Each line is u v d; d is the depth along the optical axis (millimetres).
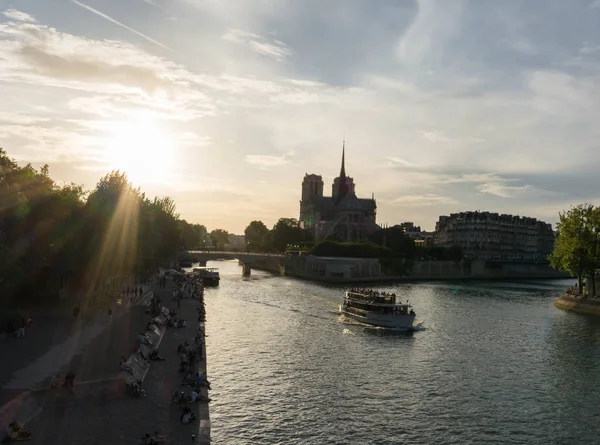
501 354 86375
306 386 65875
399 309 109438
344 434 51781
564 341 97312
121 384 52906
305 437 50688
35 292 102750
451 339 97875
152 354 66188
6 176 86125
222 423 52906
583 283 155875
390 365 77688
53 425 43969
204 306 121812
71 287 109625
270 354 81188
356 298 120250
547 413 59375
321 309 131000
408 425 54875
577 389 67875
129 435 43094
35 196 91750
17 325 72188
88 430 43500
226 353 80375
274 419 54656
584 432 54406
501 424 55938
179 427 45406
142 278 160875
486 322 118125
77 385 51500
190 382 57094
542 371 76188
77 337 72062
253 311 124375
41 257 94562
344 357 81500
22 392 47812
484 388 67750
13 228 85875
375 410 58656
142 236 123750
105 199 106250
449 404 61438
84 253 98562
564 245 145125
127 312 97375
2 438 40094
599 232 140750
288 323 109062
